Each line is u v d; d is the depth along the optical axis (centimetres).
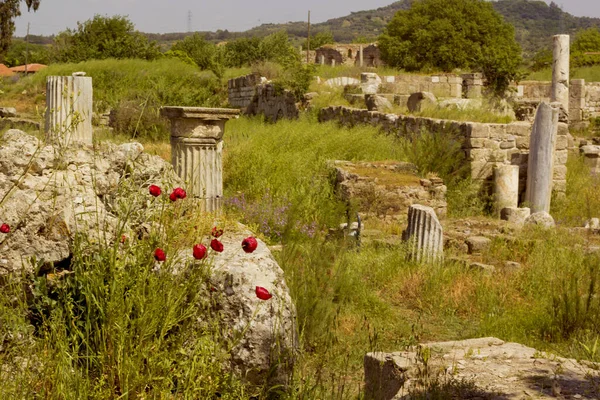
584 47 5600
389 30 4956
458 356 583
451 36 4712
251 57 5494
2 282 466
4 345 418
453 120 1950
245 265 470
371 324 812
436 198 1614
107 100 3100
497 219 1580
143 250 447
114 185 552
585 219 1641
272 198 1498
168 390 385
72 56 4603
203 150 862
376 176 1628
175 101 3145
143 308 403
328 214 1446
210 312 451
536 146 1723
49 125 1244
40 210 479
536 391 498
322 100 2791
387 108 2398
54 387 373
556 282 971
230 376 436
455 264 1096
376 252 1180
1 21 4488
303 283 774
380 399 545
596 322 812
